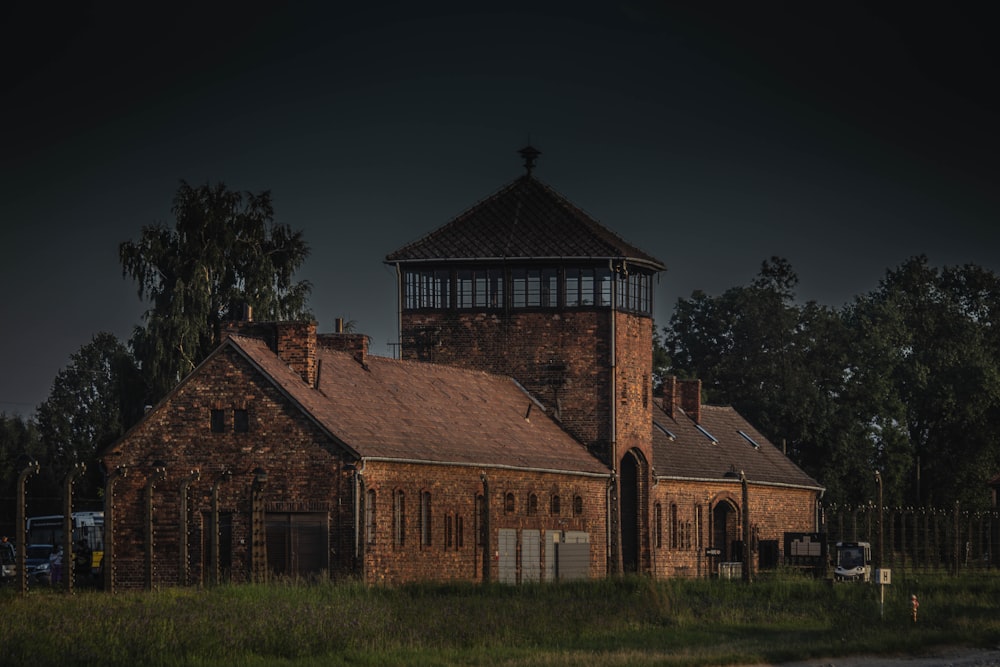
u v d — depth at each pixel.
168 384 97.38
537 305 90.19
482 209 92.62
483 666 45.12
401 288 91.25
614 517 88.19
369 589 61.62
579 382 89.50
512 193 93.31
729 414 117.88
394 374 80.12
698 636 55.41
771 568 105.94
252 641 46.53
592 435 89.12
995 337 169.88
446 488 74.31
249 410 69.94
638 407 91.81
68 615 49.69
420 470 72.50
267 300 102.88
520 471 79.81
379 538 69.38
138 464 71.06
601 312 89.56
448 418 79.31
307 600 55.12
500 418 84.06
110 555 61.97
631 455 92.12
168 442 70.88
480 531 76.75
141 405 99.19
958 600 72.81
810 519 115.44
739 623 60.22
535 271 90.31
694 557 99.00
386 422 73.62
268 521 69.06
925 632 58.25
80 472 60.75
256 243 104.62
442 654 47.31
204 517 70.12
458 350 90.69
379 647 47.59
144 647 44.84
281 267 106.06
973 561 121.50
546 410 89.56
